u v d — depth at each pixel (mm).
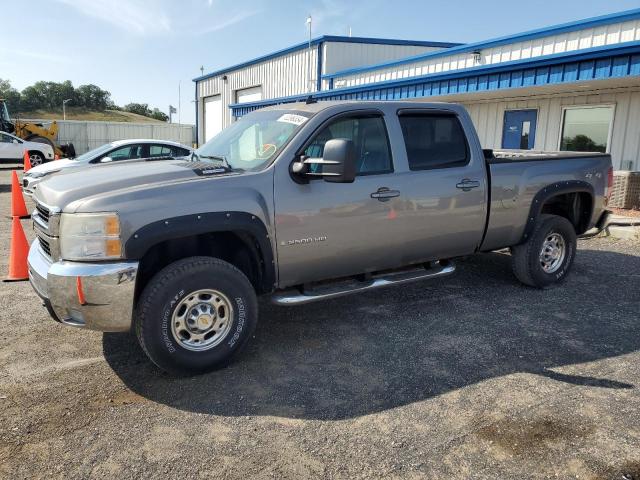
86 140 39500
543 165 5641
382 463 2865
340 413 3369
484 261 7117
